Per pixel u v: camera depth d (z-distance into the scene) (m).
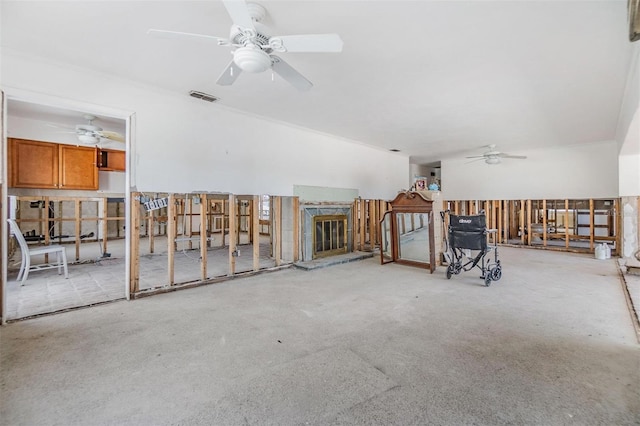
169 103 4.05
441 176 9.76
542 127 5.79
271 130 5.29
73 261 5.80
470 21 2.47
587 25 2.52
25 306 3.37
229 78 2.85
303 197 5.81
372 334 2.67
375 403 1.75
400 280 4.54
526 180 8.20
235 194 4.77
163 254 6.73
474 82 3.70
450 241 4.68
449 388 1.89
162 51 2.98
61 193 6.38
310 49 2.27
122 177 7.54
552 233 8.46
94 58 3.12
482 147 7.68
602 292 3.85
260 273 4.98
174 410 1.70
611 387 1.87
